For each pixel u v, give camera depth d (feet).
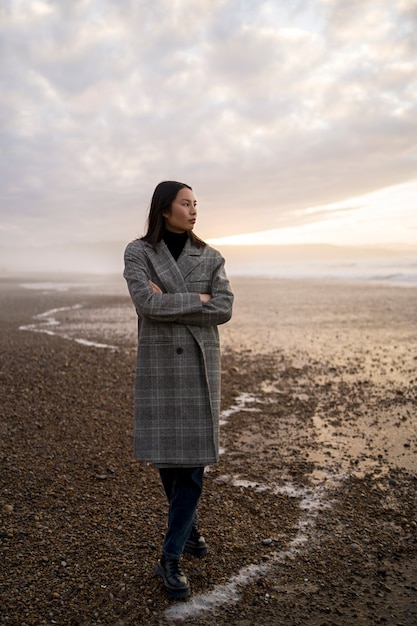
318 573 10.37
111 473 15.14
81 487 14.14
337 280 119.03
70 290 109.40
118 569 10.35
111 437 18.12
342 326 45.88
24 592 9.55
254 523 12.34
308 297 74.90
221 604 9.43
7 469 14.93
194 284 10.27
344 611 9.24
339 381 26.43
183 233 10.66
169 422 9.95
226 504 13.28
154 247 10.36
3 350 34.42
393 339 38.60
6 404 21.27
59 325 49.42
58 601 9.36
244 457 16.71
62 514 12.56
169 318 9.69
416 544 11.43
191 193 10.43
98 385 24.91
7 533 11.48
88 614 9.07
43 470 15.08
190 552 10.89
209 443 9.93
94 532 11.75
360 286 94.99
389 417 20.56
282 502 13.50
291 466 15.93
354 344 36.86
